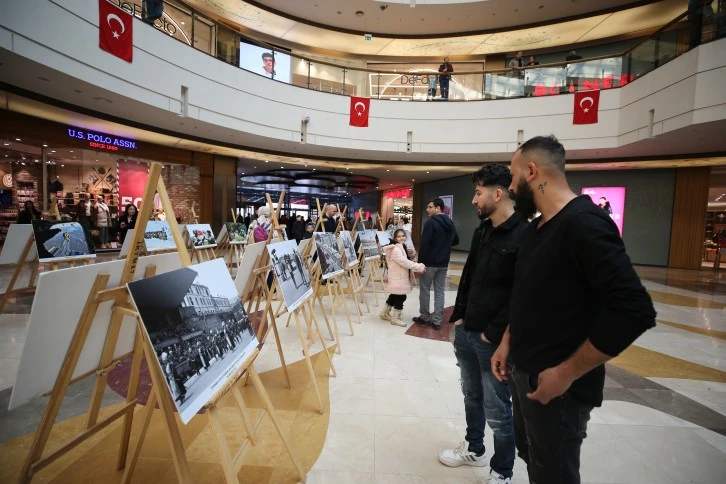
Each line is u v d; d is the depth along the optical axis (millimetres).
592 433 2199
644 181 12328
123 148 9617
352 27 13906
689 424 2320
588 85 9984
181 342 1145
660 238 12172
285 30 13984
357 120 11039
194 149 11156
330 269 3422
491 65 15438
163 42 7523
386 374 2963
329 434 2100
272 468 1793
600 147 9883
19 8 5062
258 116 9773
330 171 15336
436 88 11203
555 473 1061
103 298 1254
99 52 6234
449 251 4246
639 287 840
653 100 8344
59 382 1226
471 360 1811
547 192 1113
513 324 1154
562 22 12656
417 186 19094
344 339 3859
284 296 2188
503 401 1618
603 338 851
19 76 5840
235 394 1425
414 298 6113
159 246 5711
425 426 2207
